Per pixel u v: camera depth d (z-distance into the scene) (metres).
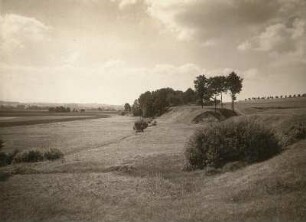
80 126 79.25
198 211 16.00
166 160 28.28
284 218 13.70
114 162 29.44
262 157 23.70
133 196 19.66
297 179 17.16
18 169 28.11
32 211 17.72
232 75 80.25
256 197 16.64
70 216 16.80
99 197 19.77
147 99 115.62
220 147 24.75
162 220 15.30
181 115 85.88
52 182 23.61
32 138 53.50
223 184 20.08
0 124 84.12
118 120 107.19
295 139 25.14
